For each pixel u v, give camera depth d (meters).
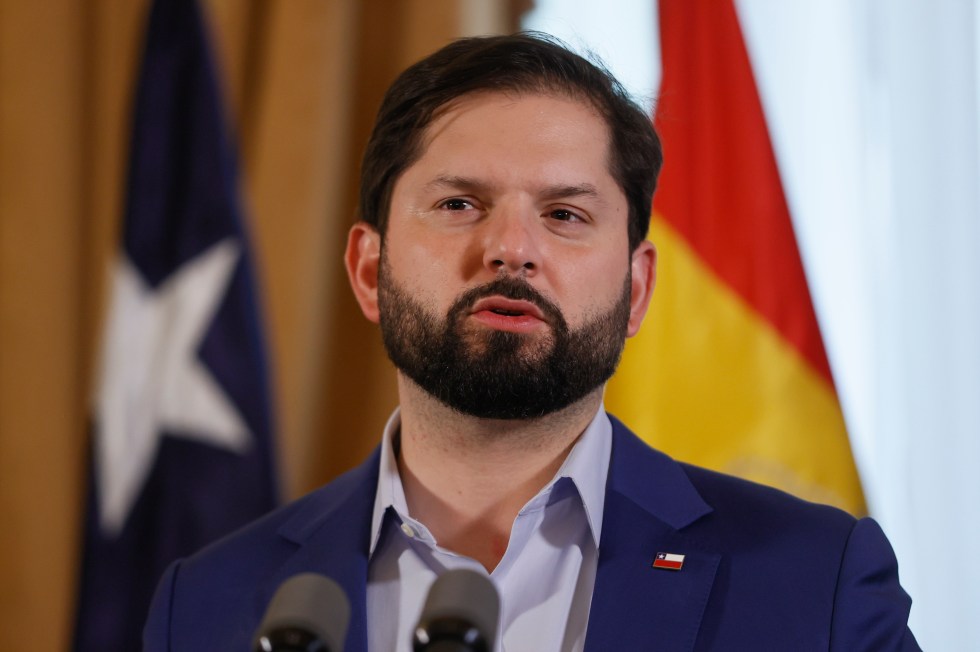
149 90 10.03
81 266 10.49
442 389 4.69
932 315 9.56
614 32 10.24
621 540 4.83
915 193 9.70
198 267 9.72
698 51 9.45
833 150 10.02
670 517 4.91
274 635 3.09
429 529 5.07
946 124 9.71
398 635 4.89
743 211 9.13
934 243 9.62
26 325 10.22
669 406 8.93
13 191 10.34
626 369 9.01
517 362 4.60
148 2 10.41
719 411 8.89
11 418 10.14
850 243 9.92
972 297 9.54
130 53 10.60
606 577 4.70
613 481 5.03
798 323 8.98
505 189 4.82
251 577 5.20
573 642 4.73
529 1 10.26
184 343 9.62
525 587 4.87
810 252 9.91
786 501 5.02
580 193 4.86
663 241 9.13
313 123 10.29
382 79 10.53
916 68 9.83
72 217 10.42
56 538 10.08
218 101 10.00
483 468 4.96
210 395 9.56
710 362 8.96
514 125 4.92
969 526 9.34
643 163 5.24
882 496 9.56
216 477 9.48
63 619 10.01
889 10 9.99
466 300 4.66
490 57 5.07
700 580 4.65
